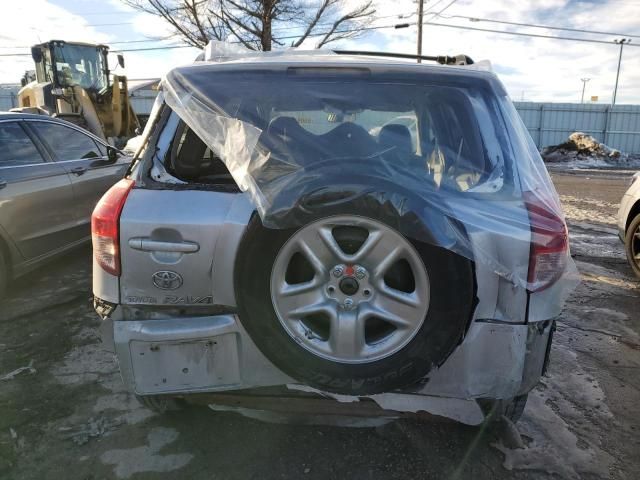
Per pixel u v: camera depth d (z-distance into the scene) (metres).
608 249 6.62
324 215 1.91
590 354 3.65
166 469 2.38
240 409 2.46
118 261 2.13
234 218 2.07
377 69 2.33
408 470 2.39
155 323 2.14
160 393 2.20
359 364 2.01
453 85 2.32
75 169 5.13
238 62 2.44
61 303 4.38
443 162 2.26
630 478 2.37
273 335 2.01
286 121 2.38
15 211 4.35
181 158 2.53
